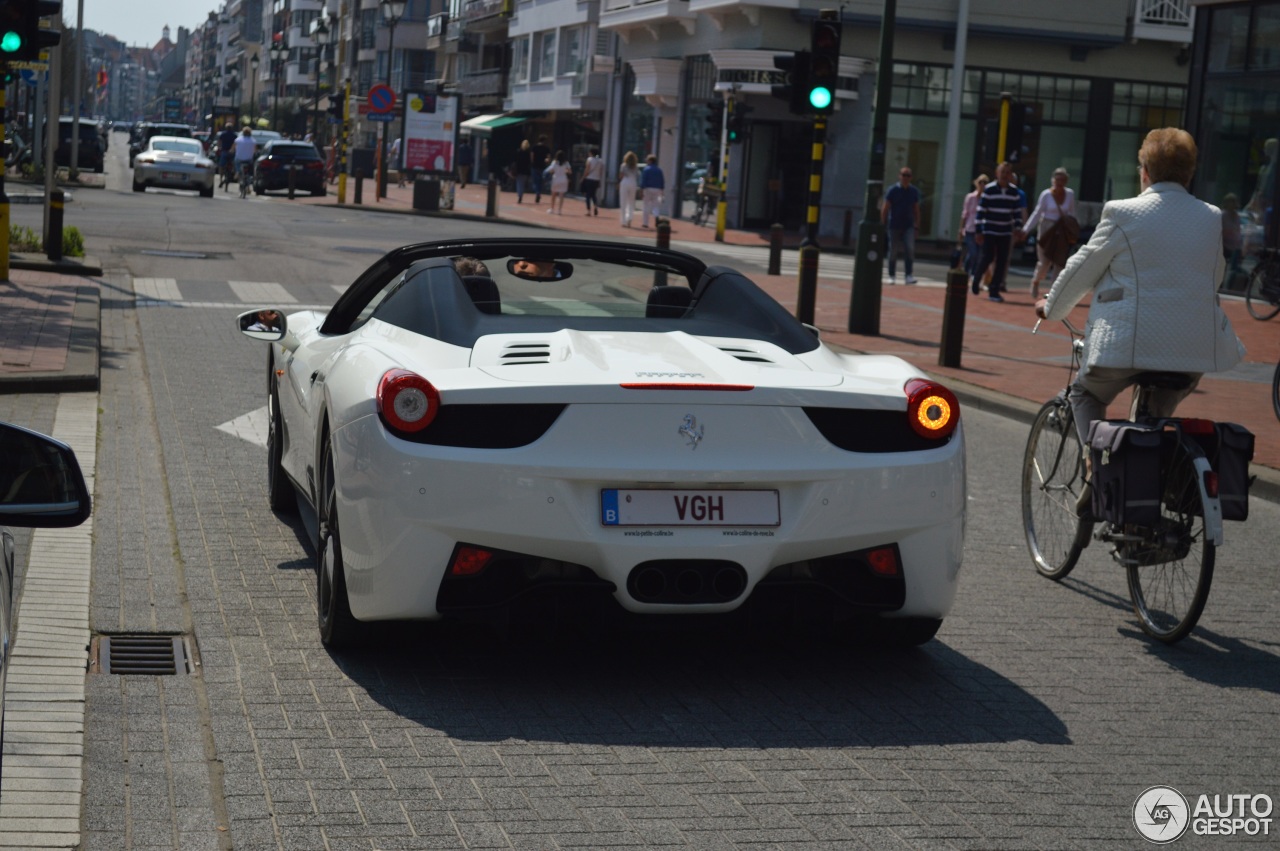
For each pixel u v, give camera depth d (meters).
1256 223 25.59
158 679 4.85
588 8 57.28
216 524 7.05
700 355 5.09
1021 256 38.50
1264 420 12.32
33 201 31.91
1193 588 5.79
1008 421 12.38
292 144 46.66
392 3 46.28
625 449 4.72
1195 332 6.19
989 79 43.91
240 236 27.19
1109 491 6.00
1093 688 5.30
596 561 4.73
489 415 4.73
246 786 3.99
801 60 17.92
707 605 4.82
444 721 4.61
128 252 22.72
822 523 4.84
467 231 33.41
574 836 3.77
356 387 5.02
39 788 3.87
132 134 71.00
